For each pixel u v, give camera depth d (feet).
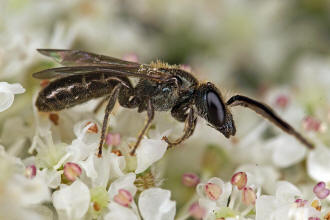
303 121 0.16
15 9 0.18
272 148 0.16
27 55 0.16
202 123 0.16
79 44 0.19
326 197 0.15
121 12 0.20
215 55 0.20
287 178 0.16
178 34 0.20
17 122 0.15
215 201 0.15
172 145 0.15
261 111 0.15
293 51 0.20
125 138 0.15
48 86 0.15
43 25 0.18
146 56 0.19
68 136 0.15
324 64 0.19
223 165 0.16
